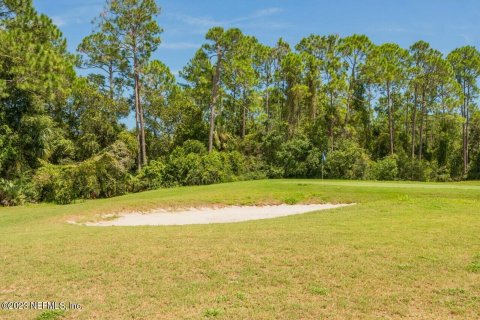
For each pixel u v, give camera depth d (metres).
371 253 8.40
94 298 6.52
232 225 12.52
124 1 38.22
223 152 40.50
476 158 45.91
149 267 7.82
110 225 15.21
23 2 30.77
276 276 7.24
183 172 34.56
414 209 14.13
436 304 6.15
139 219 17.12
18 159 30.52
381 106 56.84
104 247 9.29
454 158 48.44
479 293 6.49
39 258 8.54
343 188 22.34
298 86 42.25
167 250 8.86
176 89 45.94
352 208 15.23
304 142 40.19
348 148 39.56
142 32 39.41
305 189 22.83
